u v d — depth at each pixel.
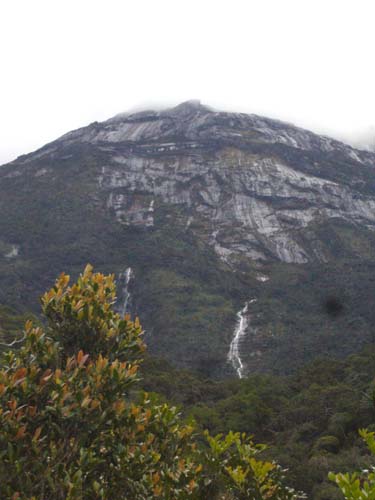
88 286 6.71
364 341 103.62
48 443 5.05
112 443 5.48
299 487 32.72
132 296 154.25
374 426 40.44
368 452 37.00
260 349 118.06
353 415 44.75
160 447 5.89
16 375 5.24
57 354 5.86
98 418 5.22
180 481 5.66
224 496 5.82
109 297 6.77
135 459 5.49
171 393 61.81
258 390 62.66
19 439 4.75
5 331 45.38
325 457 36.84
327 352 104.75
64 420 5.07
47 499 4.85
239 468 5.78
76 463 5.06
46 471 4.77
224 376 106.44
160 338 125.44
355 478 4.27
